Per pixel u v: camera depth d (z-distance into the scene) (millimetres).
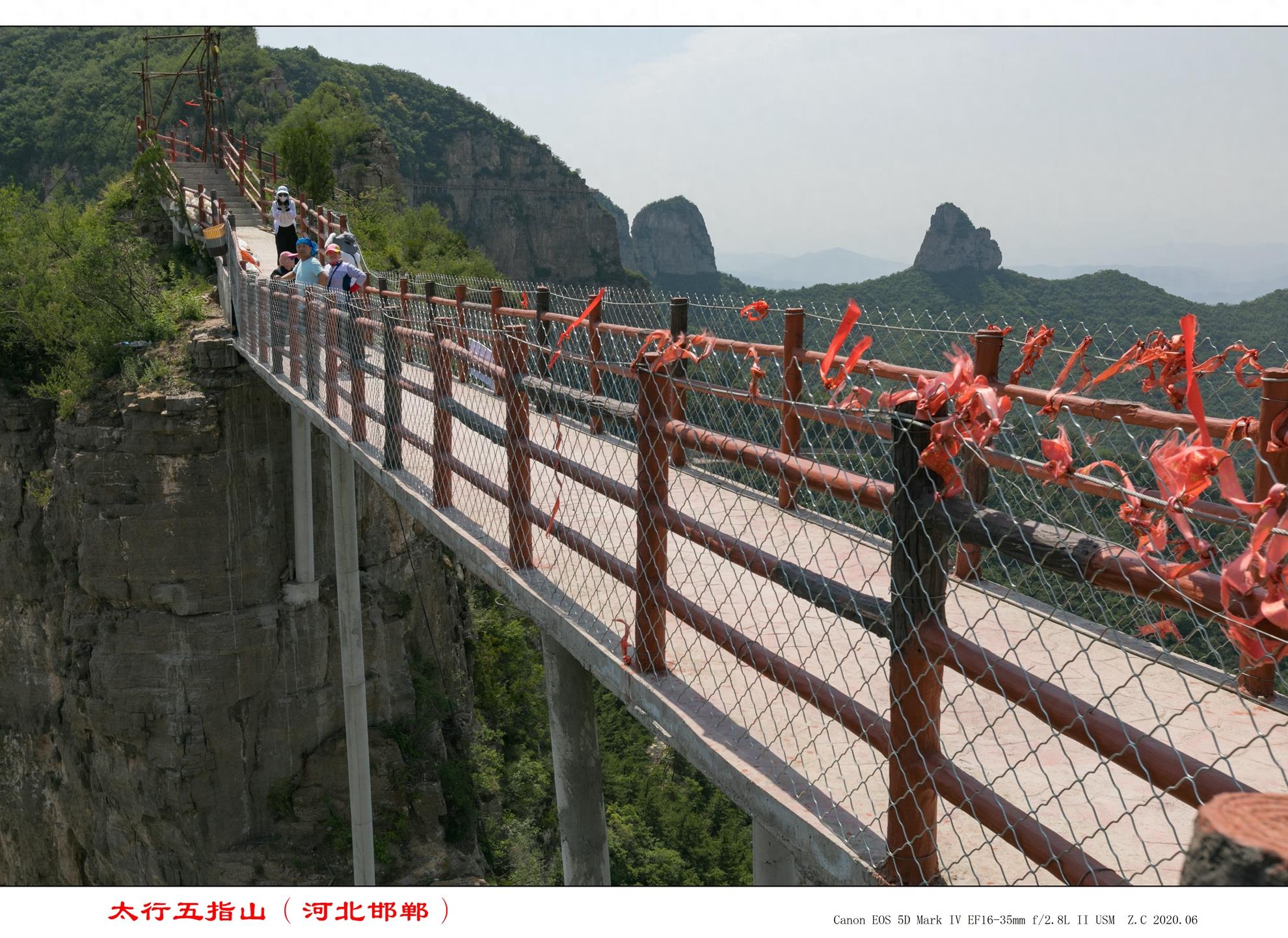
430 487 7598
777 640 4520
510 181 118375
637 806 27984
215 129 37125
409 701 23453
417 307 11070
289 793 21734
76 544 21641
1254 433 3422
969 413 2465
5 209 25578
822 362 3271
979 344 4770
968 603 4883
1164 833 2980
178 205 29391
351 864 21531
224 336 21266
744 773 3385
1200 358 4047
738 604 5023
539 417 9141
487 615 32750
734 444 3521
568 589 5262
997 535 2338
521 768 28250
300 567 21250
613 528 6020
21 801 23688
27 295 22547
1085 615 4219
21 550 22828
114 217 31141
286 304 15336
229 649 20938
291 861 21250
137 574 20594
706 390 3816
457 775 24188
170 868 21328
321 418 11422
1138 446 2783
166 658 20781
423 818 22609
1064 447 2617
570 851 5828
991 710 3818
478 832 24812
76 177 89188
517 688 31672
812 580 3074
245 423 20797
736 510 6414
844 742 3568
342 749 21984
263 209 30016
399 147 110062
